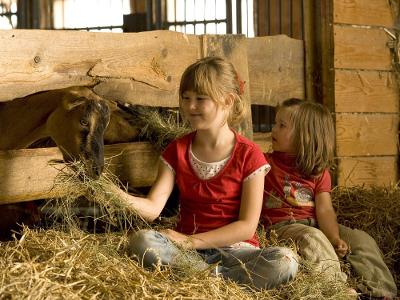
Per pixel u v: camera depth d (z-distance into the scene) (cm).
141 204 321
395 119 545
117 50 377
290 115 377
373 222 420
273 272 301
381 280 358
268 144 485
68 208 330
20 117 358
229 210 322
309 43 512
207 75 312
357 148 523
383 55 537
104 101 319
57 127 329
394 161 545
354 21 521
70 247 278
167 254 297
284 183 378
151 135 396
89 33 364
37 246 282
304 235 347
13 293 232
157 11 656
